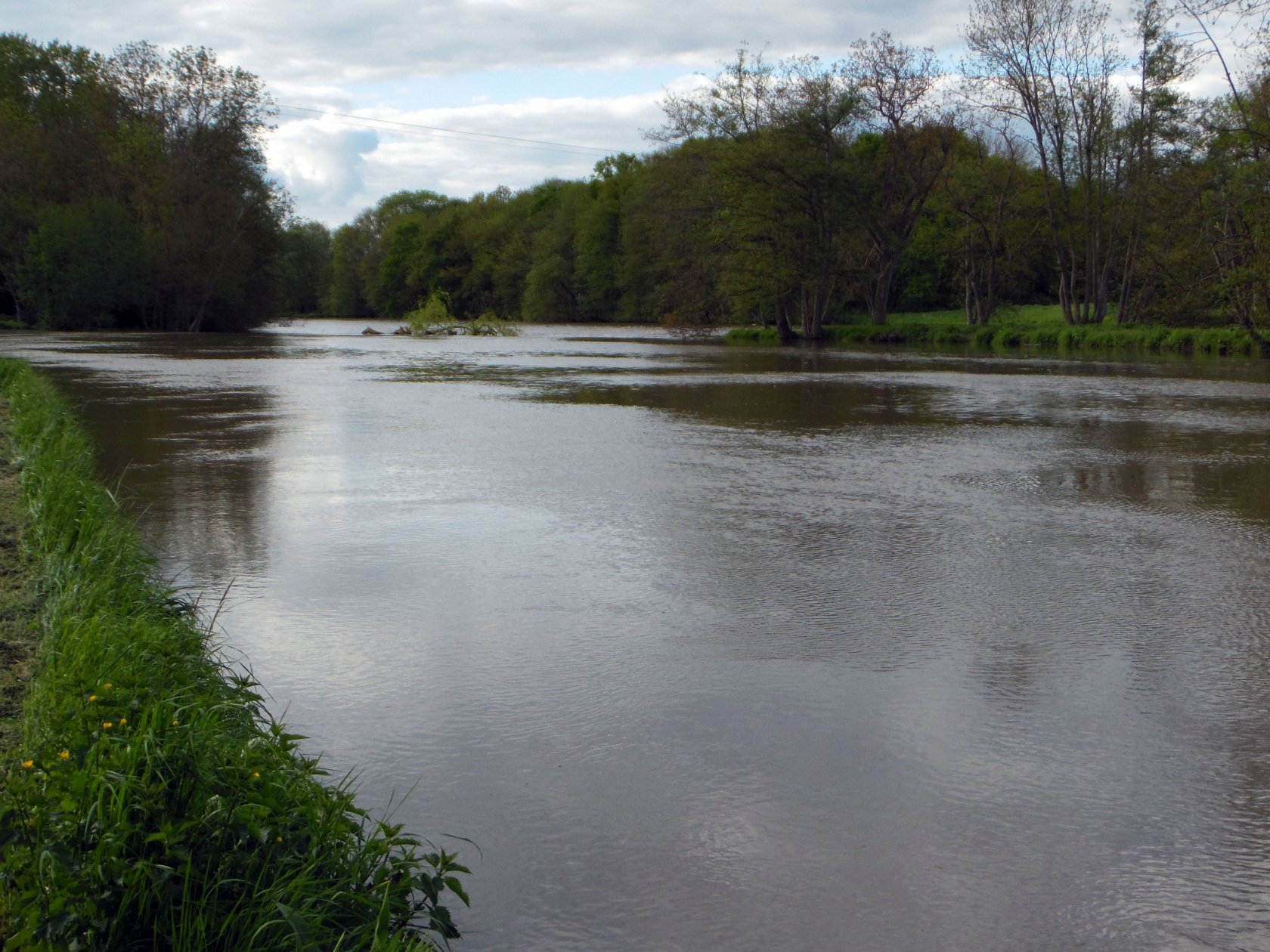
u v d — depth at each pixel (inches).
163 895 111.5
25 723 163.0
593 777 181.3
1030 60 1979.6
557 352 1701.5
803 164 1977.1
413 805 171.0
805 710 209.5
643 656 239.8
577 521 380.2
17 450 454.3
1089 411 772.6
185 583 294.8
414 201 5226.4
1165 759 188.2
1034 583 301.1
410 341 2188.7
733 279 2063.2
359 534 357.1
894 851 158.4
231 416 710.5
